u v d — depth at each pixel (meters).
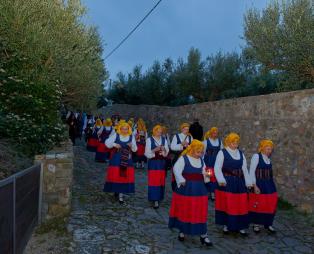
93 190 9.05
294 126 8.91
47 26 9.40
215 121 13.36
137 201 8.34
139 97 26.95
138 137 13.43
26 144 7.36
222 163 6.32
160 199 7.87
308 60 10.72
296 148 8.77
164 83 25.28
